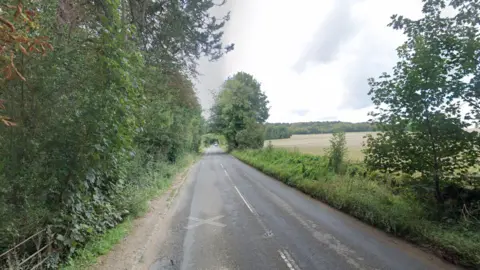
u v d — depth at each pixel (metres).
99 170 4.93
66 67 4.45
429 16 6.36
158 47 13.13
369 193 8.08
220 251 5.39
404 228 5.98
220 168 22.25
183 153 25.78
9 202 3.71
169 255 5.24
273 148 24.98
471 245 4.60
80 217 4.66
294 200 9.98
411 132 6.56
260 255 5.16
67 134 4.18
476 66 5.62
